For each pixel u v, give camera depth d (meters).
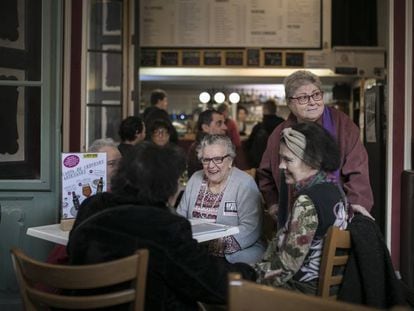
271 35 6.80
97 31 4.89
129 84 5.15
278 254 1.91
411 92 3.96
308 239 1.83
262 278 1.88
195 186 2.75
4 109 3.12
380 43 7.02
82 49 4.04
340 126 2.50
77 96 4.06
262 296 1.22
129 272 1.56
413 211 3.78
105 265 1.54
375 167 4.39
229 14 6.77
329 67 6.82
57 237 2.11
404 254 3.83
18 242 3.08
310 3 6.78
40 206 3.08
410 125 3.97
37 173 3.11
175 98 7.91
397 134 3.99
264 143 5.14
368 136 4.68
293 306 1.19
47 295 1.62
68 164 2.38
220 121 3.99
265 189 2.73
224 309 1.88
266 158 2.70
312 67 6.82
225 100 5.41
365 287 1.80
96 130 4.92
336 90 7.39
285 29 6.79
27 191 3.07
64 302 1.59
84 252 1.70
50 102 3.05
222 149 2.60
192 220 2.51
